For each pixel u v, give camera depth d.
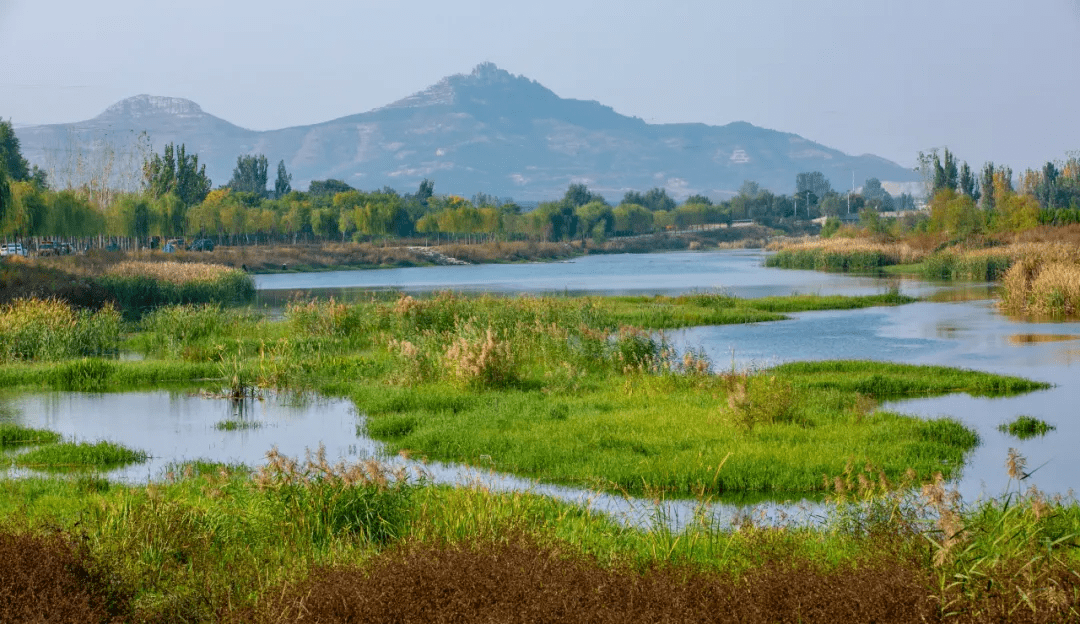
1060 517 11.02
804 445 19.52
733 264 134.25
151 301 65.88
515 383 28.03
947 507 10.01
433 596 8.20
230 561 10.95
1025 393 27.77
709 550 11.51
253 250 134.00
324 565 9.89
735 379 26.08
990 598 7.96
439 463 19.45
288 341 36.19
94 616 8.62
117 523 11.66
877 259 103.75
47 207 90.44
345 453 20.62
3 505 15.12
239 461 19.92
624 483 17.45
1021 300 53.97
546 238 196.12
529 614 7.76
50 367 32.69
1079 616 7.71
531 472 18.56
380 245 166.38
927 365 31.95
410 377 29.00
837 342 40.69
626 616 7.77
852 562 9.94
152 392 29.92
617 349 30.69
